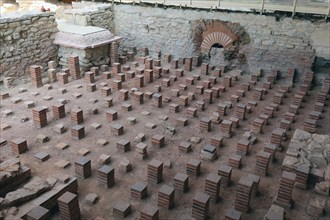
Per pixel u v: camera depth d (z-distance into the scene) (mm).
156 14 13383
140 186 5934
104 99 9805
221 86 10875
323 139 7070
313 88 11180
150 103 9703
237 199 5590
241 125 8570
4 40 10094
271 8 11406
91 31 11891
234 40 12188
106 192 6062
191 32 12938
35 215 5004
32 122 8328
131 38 14492
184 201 5875
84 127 8062
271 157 6973
